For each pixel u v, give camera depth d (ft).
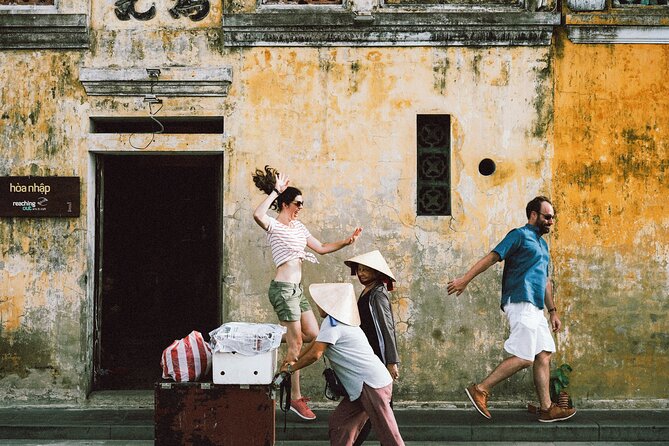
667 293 25.72
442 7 25.57
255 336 17.60
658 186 25.79
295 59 25.55
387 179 25.55
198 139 25.41
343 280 25.44
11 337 25.21
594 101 25.73
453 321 25.52
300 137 25.53
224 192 25.44
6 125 25.34
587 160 25.70
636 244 25.71
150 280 30.50
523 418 23.76
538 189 25.63
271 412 17.58
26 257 25.22
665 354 25.67
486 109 25.67
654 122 25.82
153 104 25.44
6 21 25.05
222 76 25.21
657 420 23.62
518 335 22.84
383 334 18.62
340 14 25.23
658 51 25.82
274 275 25.41
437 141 26.02
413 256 25.54
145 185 30.17
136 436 22.65
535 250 22.89
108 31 25.45
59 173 25.36
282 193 22.82
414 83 25.62
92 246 25.85
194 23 25.53
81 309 25.25
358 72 25.61
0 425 22.65
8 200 25.16
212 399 17.63
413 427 22.76
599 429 22.86
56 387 25.21
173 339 30.63
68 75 25.39
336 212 25.54
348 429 17.80
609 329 25.59
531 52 25.66
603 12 25.49
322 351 17.28
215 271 30.14
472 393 23.13
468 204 25.61
